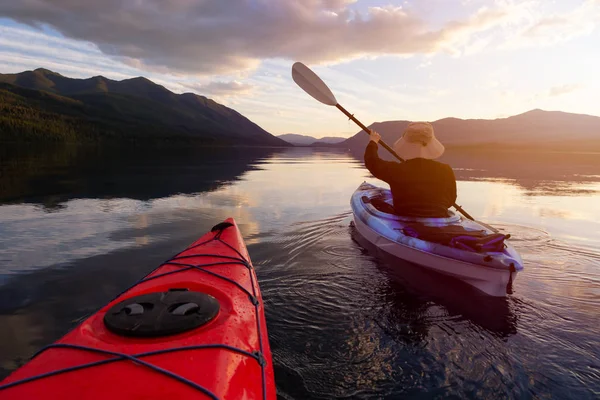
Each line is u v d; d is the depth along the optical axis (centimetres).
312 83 545
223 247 266
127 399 99
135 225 468
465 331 219
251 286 203
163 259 341
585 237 441
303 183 951
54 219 493
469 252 281
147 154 2286
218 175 1110
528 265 339
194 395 103
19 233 422
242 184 906
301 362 188
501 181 1032
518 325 226
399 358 192
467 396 164
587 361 190
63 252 359
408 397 164
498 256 266
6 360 185
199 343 126
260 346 145
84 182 858
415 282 295
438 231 314
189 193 739
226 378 114
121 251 364
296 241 410
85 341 125
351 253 369
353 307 249
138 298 146
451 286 288
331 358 191
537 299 265
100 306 247
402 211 378
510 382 173
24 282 286
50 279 293
